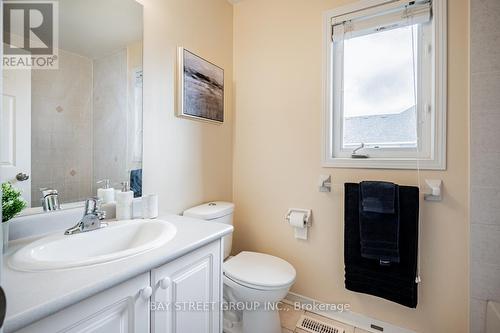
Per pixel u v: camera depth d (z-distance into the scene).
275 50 1.83
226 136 1.96
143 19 1.29
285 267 1.45
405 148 1.48
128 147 1.24
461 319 1.30
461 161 1.29
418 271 1.37
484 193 1.23
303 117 1.73
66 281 0.61
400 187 1.36
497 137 1.21
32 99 0.91
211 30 1.77
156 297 0.79
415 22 1.40
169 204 1.46
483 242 1.24
